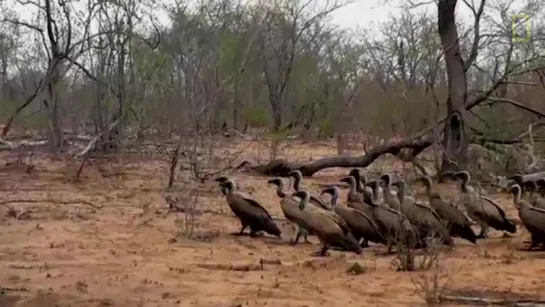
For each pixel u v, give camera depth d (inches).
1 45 1967.3
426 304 450.0
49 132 1401.3
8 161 1272.1
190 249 617.6
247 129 2059.5
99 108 1407.5
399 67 1952.5
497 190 1029.2
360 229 635.5
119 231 691.4
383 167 1211.9
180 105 1202.0
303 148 1718.8
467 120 1116.5
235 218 791.1
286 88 2289.6
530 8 1421.0
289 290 478.6
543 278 528.4
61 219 753.6
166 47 1398.9
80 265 545.0
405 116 1337.4
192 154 1102.4
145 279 502.0
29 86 1941.4
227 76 1594.5
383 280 513.0
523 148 1144.8
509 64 1211.2
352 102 1985.7
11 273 512.4
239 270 540.1
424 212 639.1
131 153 1332.4
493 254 622.5
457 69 1090.1
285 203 648.4
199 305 438.0
